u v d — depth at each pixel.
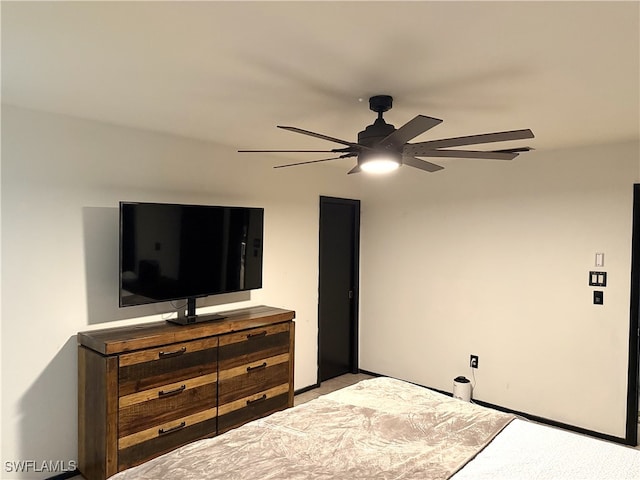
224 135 3.36
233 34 1.65
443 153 2.42
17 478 2.69
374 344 5.04
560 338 3.72
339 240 5.00
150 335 2.83
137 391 2.75
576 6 1.41
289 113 2.70
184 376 2.98
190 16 1.51
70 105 2.61
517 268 3.96
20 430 2.70
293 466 1.79
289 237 4.34
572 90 2.21
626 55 1.78
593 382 3.56
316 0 1.39
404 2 1.40
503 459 1.90
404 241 4.75
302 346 4.50
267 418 2.29
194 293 3.32
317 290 4.64
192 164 3.53
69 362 2.89
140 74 2.08
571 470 1.81
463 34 1.62
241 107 2.60
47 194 2.79
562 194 3.70
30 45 1.76
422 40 1.67
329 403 2.47
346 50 1.78
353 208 5.11
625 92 2.23
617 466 1.84
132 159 3.18
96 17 1.52
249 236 3.71
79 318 2.93
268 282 4.16
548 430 2.21
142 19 1.54
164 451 2.87
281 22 1.55
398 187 4.79
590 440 2.10
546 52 1.77
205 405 3.11
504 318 4.04
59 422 2.85
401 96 2.33
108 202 3.06
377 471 1.75
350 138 3.34
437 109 2.55
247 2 1.41
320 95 2.34
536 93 2.27
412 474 1.74
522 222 3.92
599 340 3.53
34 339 2.75
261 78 2.11
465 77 2.05
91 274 2.98
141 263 3.00
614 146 3.44
